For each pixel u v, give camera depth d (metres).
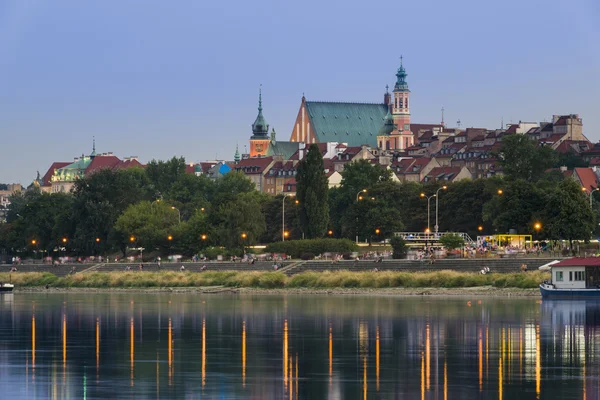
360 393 151.00
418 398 147.38
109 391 153.75
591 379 160.25
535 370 168.25
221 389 154.62
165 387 156.25
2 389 155.25
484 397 147.75
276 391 152.88
